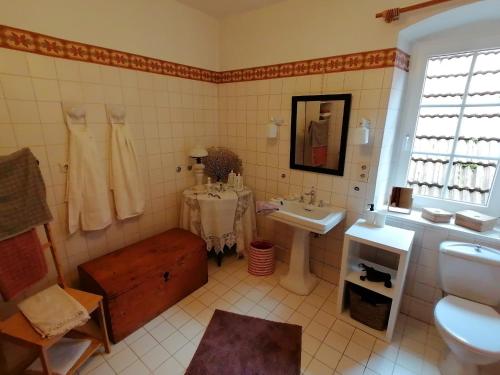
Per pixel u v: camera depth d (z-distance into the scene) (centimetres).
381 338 178
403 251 157
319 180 225
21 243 141
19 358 154
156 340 174
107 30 185
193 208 239
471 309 148
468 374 142
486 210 179
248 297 217
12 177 136
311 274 242
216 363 158
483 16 156
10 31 146
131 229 228
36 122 163
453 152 186
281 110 235
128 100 206
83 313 139
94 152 187
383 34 172
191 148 264
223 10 238
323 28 196
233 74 262
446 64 180
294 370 155
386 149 195
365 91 186
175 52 231
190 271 214
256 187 272
